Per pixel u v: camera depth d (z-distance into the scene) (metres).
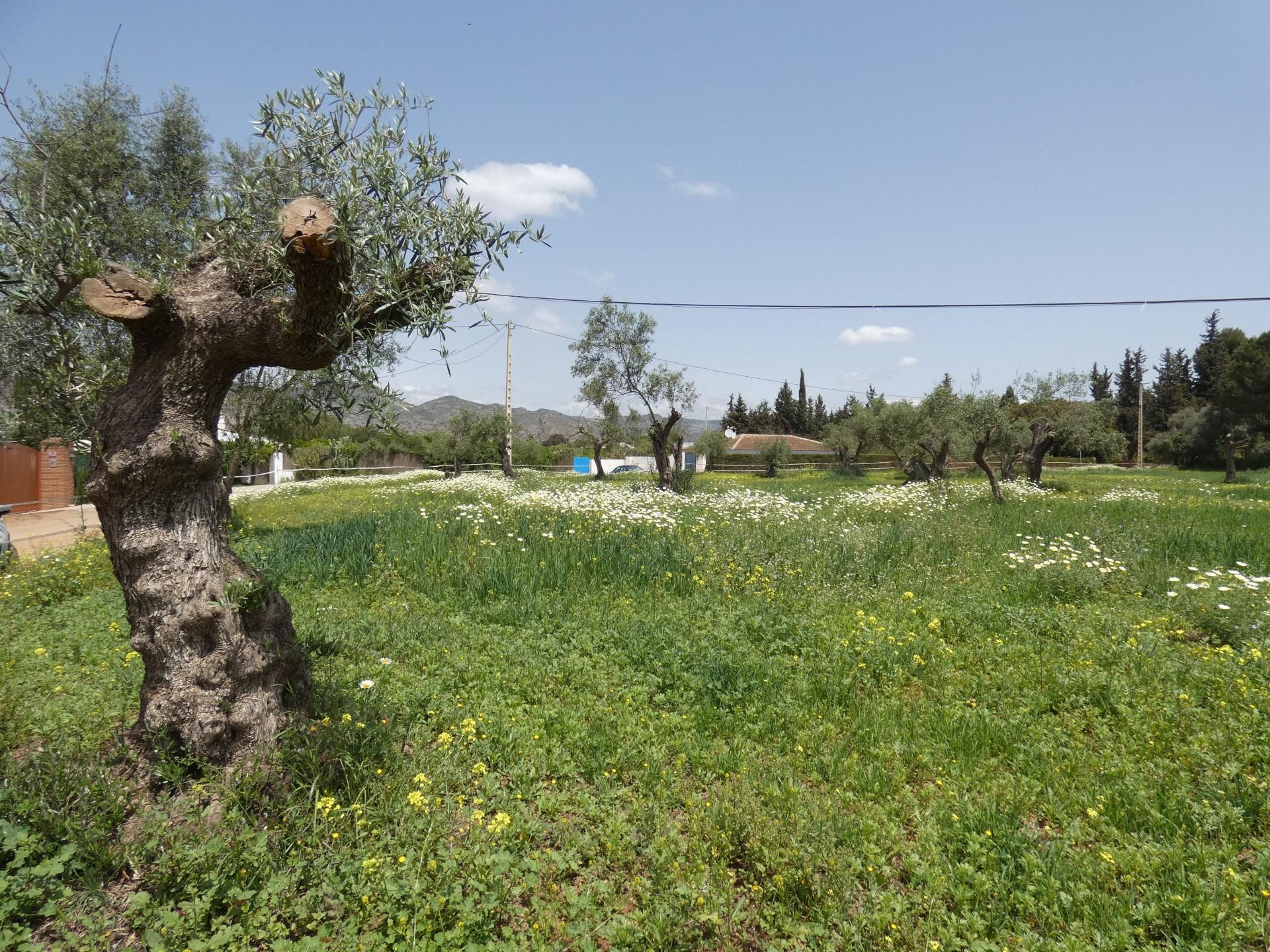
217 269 3.97
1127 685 5.63
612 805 4.04
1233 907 3.27
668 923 3.07
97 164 9.12
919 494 19.14
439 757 4.39
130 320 3.68
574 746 4.70
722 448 51.59
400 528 11.79
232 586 3.89
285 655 4.23
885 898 3.34
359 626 7.09
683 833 3.88
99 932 2.93
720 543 11.14
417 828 3.61
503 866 3.21
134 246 9.59
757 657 6.29
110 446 3.79
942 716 5.24
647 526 12.81
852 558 10.25
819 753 4.71
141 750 3.98
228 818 3.53
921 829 3.84
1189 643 6.93
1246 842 3.78
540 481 28.67
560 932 3.12
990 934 3.18
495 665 6.18
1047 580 8.97
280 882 3.11
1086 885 3.39
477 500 19.20
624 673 6.09
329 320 3.74
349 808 3.67
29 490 21.75
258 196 4.09
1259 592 7.77
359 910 3.12
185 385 3.84
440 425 48.97
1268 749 4.57
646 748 4.70
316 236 3.35
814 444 70.62
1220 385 50.44
